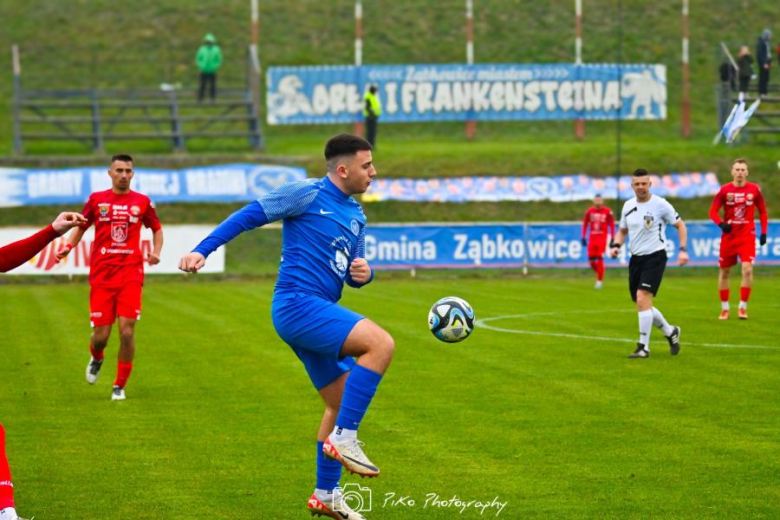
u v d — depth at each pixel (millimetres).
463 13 174250
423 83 141750
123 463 29609
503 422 34531
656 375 43656
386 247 101375
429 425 34125
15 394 40844
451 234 101688
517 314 67688
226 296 83062
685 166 123062
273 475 28203
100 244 40062
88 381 41500
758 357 48594
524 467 28688
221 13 178125
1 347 54531
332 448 22047
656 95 142750
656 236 48625
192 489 26812
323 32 171000
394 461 29469
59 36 172000
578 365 46500
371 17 174875
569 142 141250
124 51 168500
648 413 35812
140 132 144250
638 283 48938
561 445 31234
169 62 165625
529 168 122812
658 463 28969
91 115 149125
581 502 25281
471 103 142125
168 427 34438
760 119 134000
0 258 21234
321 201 23406
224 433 33469
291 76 140625
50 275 98750
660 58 163875
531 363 47156
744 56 126250
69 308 74625
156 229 41250
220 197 114188
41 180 111438
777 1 178125
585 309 71000
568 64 142000
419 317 66188
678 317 65188
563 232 102125
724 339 54875
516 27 170500
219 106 138500
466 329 27172
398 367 46156
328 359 23438
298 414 36406
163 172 113562
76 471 28688
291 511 24844
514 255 101812
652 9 175375
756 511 24359
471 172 122000
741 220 63781
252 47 143500
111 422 35344
